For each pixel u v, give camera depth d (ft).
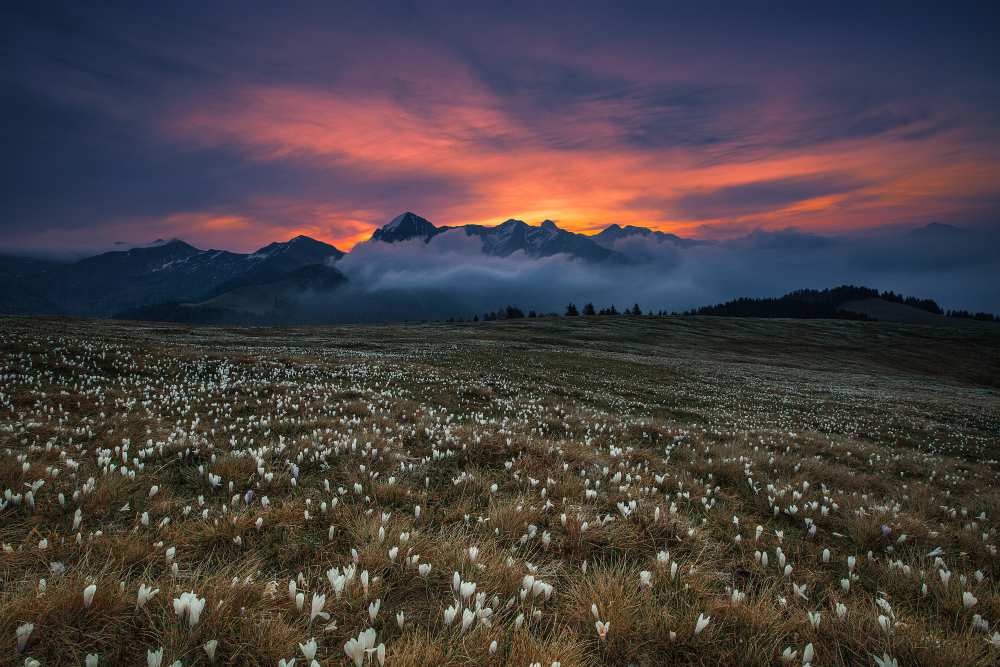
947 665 10.33
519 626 10.60
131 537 13.52
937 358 350.02
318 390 49.21
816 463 35.91
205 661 8.95
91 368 49.67
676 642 10.71
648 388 99.19
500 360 127.34
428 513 17.95
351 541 14.57
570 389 80.59
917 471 41.57
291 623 10.32
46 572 11.48
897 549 19.35
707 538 17.70
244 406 38.75
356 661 8.49
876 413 96.27
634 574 13.88
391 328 295.69
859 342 394.11
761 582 14.90
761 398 102.73
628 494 21.16
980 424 94.58
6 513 14.56
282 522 15.62
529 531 16.05
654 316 492.95
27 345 54.13
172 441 25.14
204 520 15.67
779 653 10.50
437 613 11.29
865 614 12.34
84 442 25.43
